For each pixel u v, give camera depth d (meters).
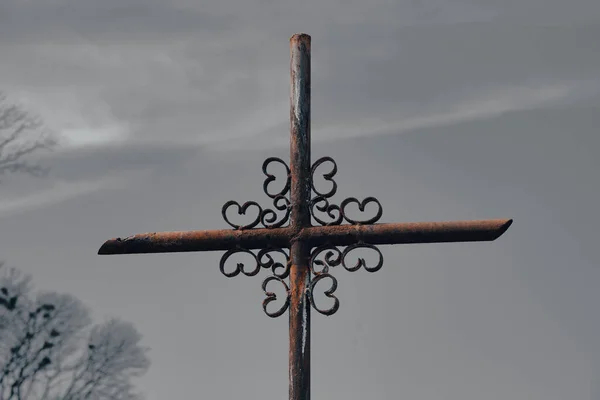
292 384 7.72
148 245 8.05
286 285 7.83
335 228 7.81
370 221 7.83
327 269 7.78
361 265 7.76
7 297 20.27
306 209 7.88
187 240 8.02
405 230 7.75
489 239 7.77
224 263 7.95
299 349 7.73
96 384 19.81
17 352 20.02
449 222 7.79
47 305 20.11
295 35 8.18
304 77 8.10
